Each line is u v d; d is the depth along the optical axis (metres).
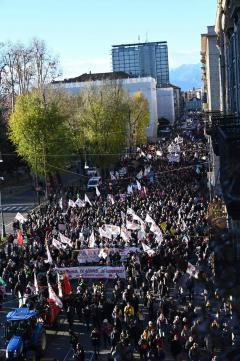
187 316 25.41
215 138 33.12
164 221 44.94
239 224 16.89
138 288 34.41
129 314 27.94
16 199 75.81
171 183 65.81
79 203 53.88
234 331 15.85
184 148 105.25
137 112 114.06
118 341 25.28
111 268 35.81
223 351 14.42
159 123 199.00
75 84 133.62
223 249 16.62
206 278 20.30
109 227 41.19
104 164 81.62
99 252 37.53
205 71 97.56
